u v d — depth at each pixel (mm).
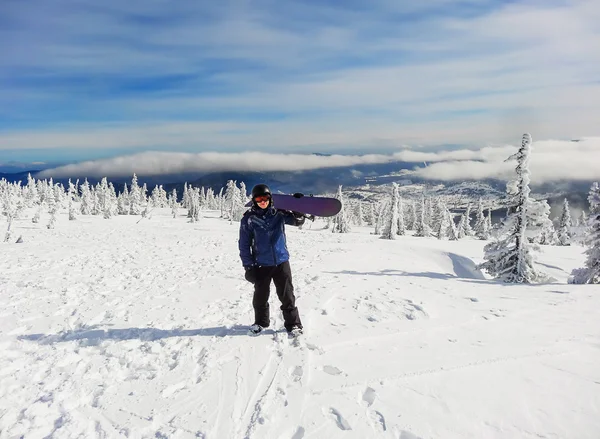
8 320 5703
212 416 3107
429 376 3711
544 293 7629
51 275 9820
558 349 4379
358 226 104750
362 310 6250
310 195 5367
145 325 5523
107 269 11055
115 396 3445
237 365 4055
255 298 5023
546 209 12383
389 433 2828
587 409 3088
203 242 21812
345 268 12430
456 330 5156
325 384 3592
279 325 5402
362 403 3254
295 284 8797
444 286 8555
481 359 4105
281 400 3324
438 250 27406
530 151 12594
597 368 3854
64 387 3570
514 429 2846
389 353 4328
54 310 6328
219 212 116312
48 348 4562
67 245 18609
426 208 86125
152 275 10039
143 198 118500
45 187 92250
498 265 13141
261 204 4738
